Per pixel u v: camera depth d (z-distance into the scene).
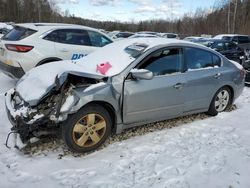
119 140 4.56
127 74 4.38
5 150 4.14
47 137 4.34
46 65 4.88
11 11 59.22
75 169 3.73
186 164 3.89
